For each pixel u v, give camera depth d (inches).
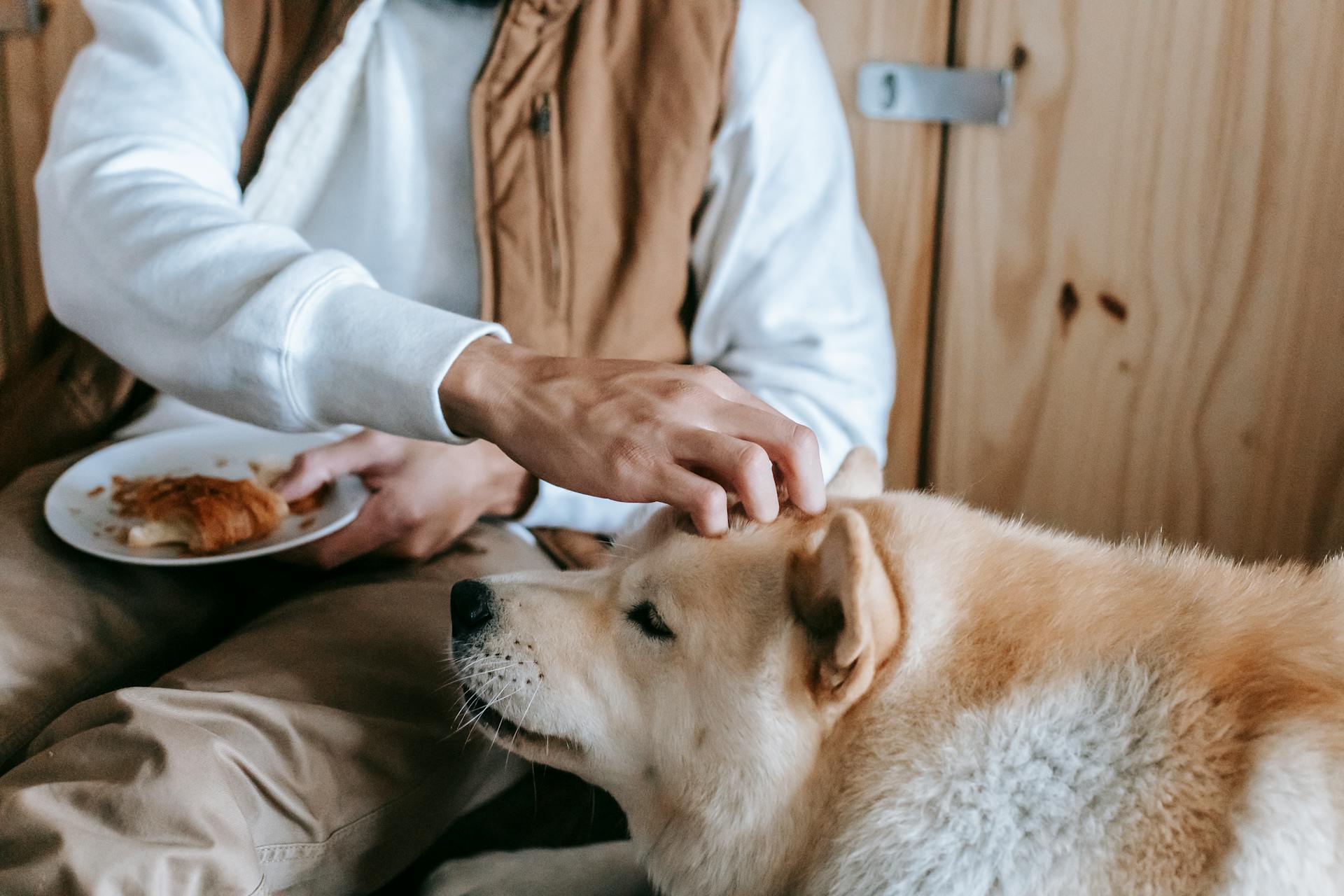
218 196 44.4
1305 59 53.6
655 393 32.5
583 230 47.7
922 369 62.8
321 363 36.7
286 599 43.1
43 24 61.2
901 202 60.4
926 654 28.6
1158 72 55.6
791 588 29.9
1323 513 58.7
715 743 30.9
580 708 33.0
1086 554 31.7
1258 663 26.5
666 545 32.9
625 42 47.9
